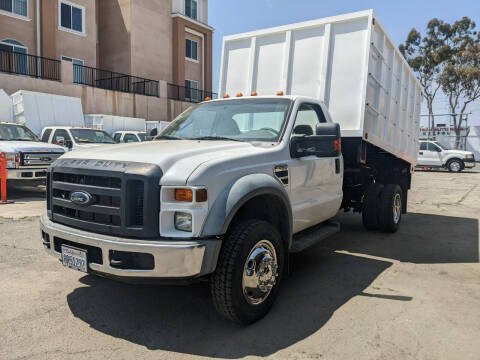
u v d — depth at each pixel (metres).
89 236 3.18
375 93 6.29
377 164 7.59
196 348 3.11
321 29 6.04
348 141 6.08
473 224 7.98
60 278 4.53
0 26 20.22
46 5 21.70
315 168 4.60
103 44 27.25
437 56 35.22
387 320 3.59
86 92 20.95
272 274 3.63
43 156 10.44
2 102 13.90
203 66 31.50
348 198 6.74
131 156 3.34
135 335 3.30
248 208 3.81
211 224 3.11
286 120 4.32
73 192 3.37
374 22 5.73
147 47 27.16
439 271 4.97
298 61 6.23
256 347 3.12
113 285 4.37
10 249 5.57
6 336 3.24
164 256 2.95
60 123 15.06
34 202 9.72
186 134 4.62
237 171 3.43
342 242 6.39
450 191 13.87
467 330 3.41
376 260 5.43
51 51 22.02
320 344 3.16
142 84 26.64
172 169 3.15
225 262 3.24
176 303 3.95
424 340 3.23
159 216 3.07
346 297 4.11
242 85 6.80
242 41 6.80
